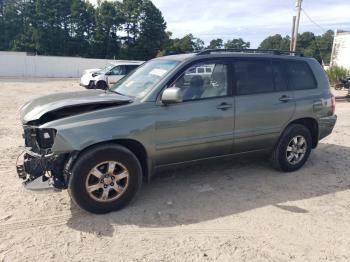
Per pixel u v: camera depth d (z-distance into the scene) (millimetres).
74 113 3902
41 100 4309
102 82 19344
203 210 4152
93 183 3877
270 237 3584
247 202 4402
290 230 3734
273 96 5074
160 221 3861
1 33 67188
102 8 66875
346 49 29938
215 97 4574
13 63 36344
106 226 3723
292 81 5375
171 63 4586
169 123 4191
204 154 4609
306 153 5617
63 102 3916
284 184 5039
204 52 4648
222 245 3410
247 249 3355
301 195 4664
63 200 4320
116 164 3949
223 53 4785
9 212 3973
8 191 4531
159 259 3164
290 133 5324
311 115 5527
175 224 3805
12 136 7594
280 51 5492
